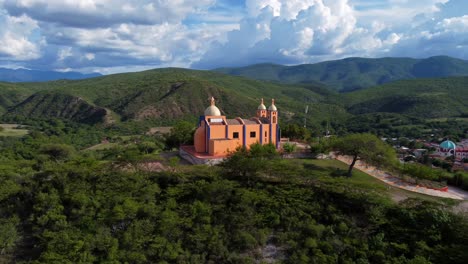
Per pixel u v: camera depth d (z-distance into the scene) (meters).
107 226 36.06
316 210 36.25
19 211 40.25
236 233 34.59
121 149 97.94
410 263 27.28
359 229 33.56
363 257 30.45
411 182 48.91
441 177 53.06
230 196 38.59
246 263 31.30
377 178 49.62
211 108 58.72
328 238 33.12
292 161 55.22
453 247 29.08
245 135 58.47
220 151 54.03
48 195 40.06
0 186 41.16
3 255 34.12
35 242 35.88
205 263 32.28
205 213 36.53
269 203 37.19
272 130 62.38
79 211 37.19
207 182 40.12
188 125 70.75
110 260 31.62
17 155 84.25
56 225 36.12
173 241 34.31
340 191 36.91
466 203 37.97
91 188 40.97
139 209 36.94
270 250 33.12
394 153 53.41
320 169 51.69
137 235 34.12
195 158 52.81
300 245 32.91
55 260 30.94
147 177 42.53
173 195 39.41
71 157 78.31
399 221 33.50
